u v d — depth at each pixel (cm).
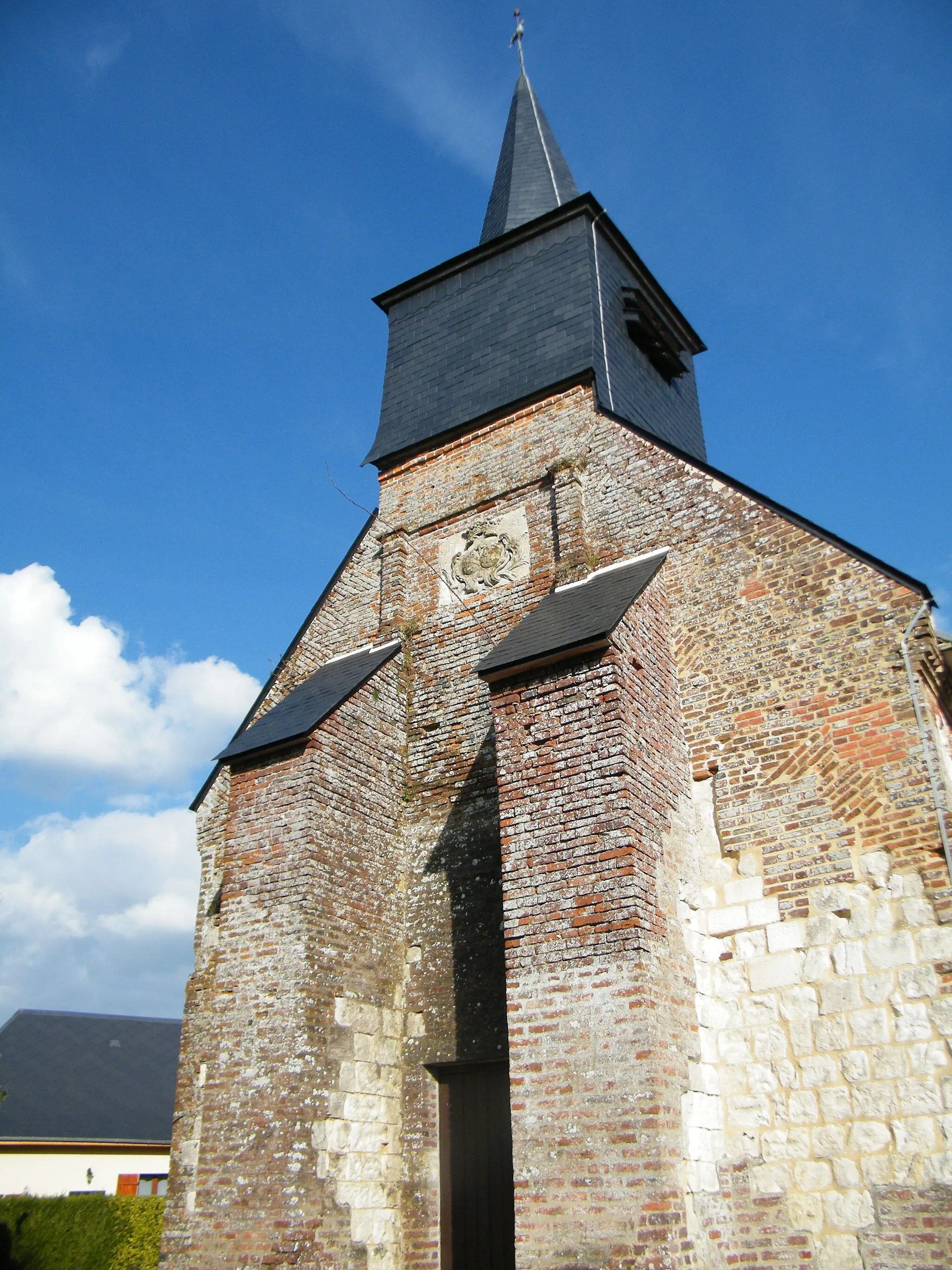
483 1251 890
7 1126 2466
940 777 833
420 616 1243
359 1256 870
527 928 803
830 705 900
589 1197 702
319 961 931
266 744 1026
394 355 1528
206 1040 1088
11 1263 1722
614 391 1286
